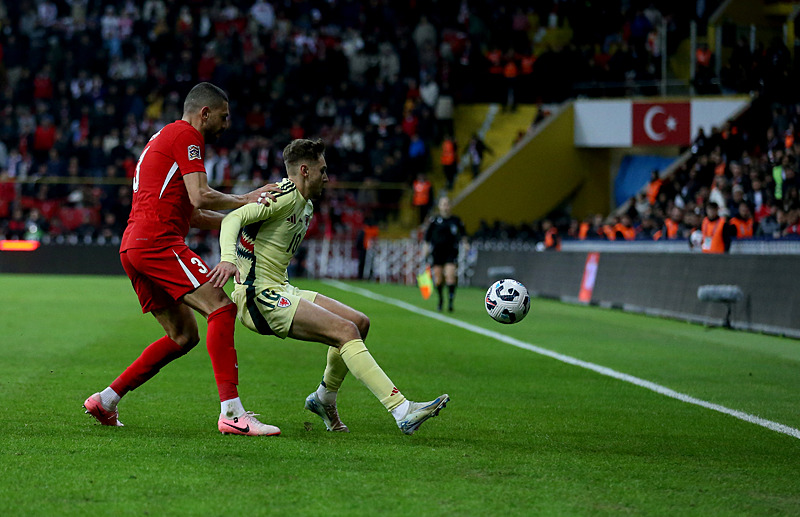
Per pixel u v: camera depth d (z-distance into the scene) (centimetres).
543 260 8869
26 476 1866
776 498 1823
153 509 1652
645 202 9262
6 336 4669
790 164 7362
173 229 2353
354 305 7381
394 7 13575
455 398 3042
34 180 11600
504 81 12744
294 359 3981
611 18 12262
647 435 2461
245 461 2030
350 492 1788
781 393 3272
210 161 11662
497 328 5591
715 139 9725
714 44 11300
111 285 9225
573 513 1688
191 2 13700
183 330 2428
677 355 4369
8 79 13000
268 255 2384
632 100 11656
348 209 12025
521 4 13312
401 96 12531
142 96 12775
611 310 7081
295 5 13725
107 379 3288
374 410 2766
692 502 1781
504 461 2095
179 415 2608
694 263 6194
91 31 13062
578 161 12075
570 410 2841
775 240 6116
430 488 1834
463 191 11788
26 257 11350
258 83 12581
